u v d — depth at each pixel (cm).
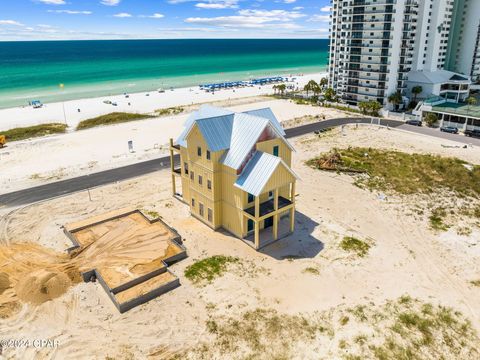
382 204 4597
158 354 2455
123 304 2803
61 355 2441
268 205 3766
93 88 15250
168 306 2883
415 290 3084
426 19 9925
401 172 5519
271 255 3544
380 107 9162
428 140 7131
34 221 4150
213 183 3778
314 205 4572
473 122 7662
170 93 13862
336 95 11181
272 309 2856
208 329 2658
